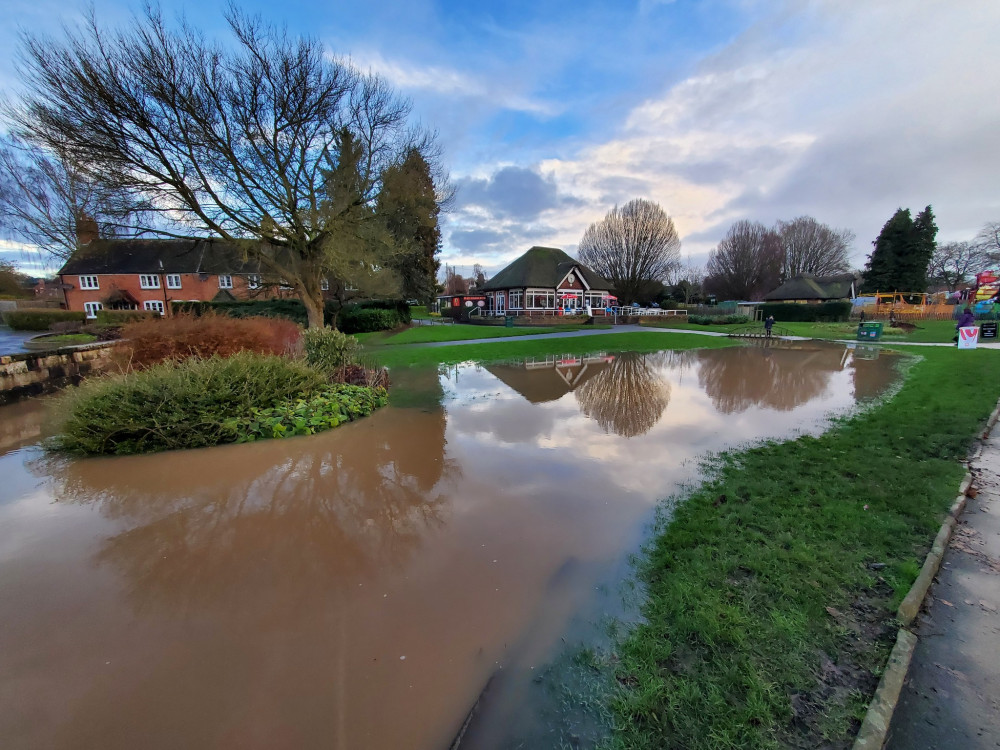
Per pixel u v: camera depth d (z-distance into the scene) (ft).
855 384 32.48
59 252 54.75
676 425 22.22
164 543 11.18
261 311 71.72
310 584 9.59
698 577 9.38
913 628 7.76
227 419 18.86
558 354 53.47
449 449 18.53
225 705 6.61
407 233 74.64
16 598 9.02
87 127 36.32
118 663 7.38
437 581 9.71
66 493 13.98
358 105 48.42
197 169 41.19
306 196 49.39
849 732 5.94
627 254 139.23
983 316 91.50
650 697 6.63
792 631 7.73
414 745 6.03
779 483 14.23
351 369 29.96
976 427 18.93
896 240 138.62
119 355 27.35
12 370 25.32
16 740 6.04
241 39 40.29
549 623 8.38
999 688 6.51
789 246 179.01
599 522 12.27
